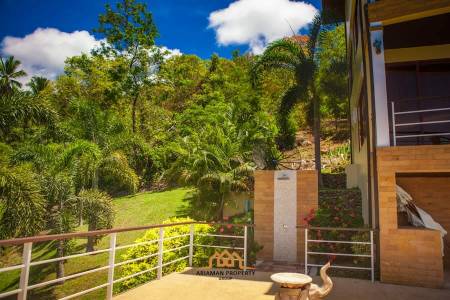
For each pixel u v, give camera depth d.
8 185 11.76
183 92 39.41
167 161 27.97
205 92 36.53
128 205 23.98
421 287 6.83
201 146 18.69
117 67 37.72
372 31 8.30
